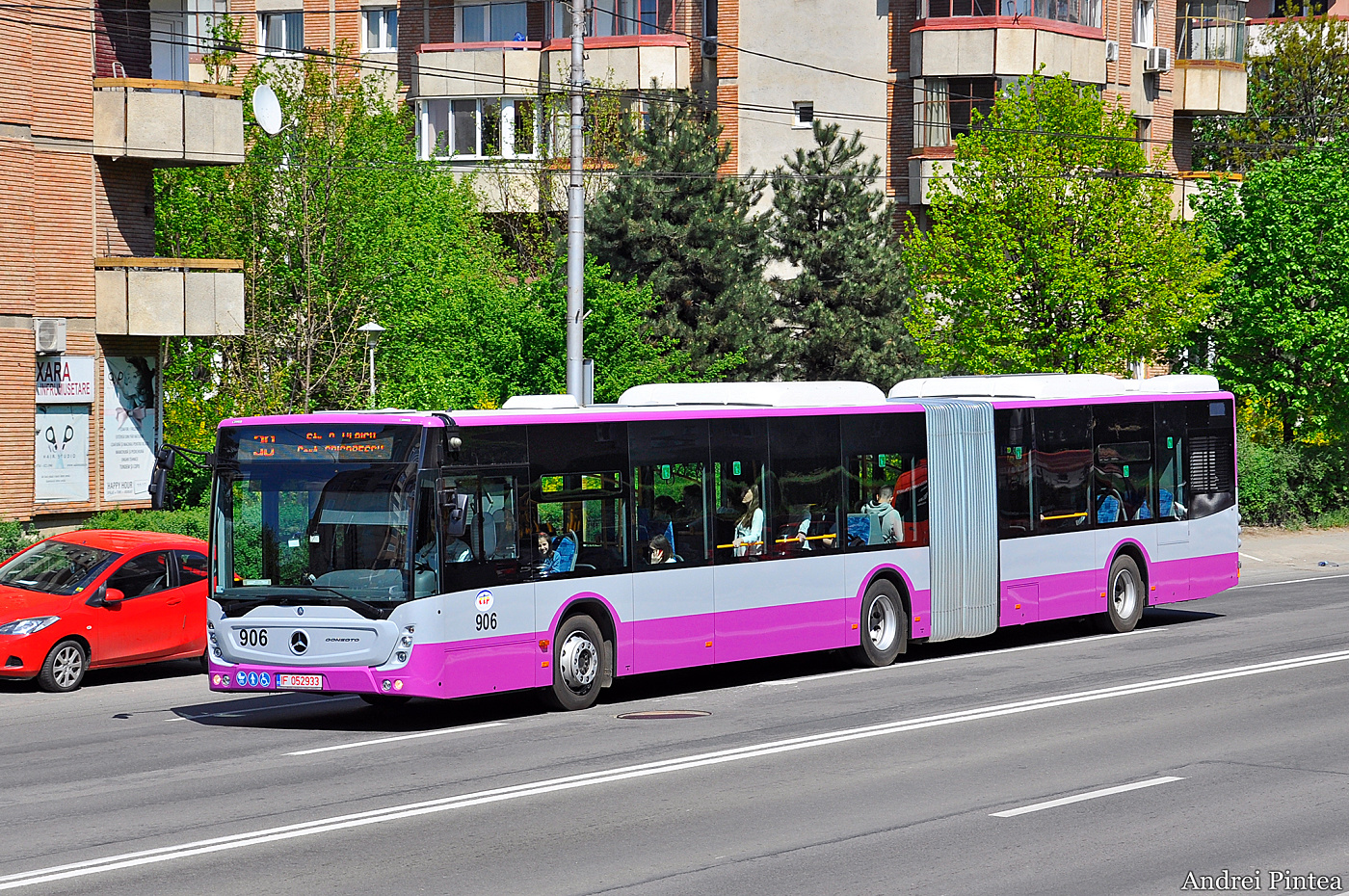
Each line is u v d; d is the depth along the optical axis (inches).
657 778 630.5
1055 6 2311.8
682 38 2368.4
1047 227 1700.3
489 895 455.2
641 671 858.8
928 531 1017.5
